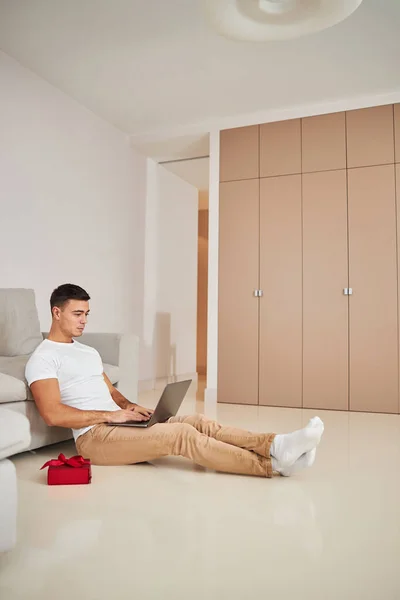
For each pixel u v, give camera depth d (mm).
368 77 4121
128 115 4887
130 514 1675
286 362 4656
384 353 4348
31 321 3090
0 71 3709
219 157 4977
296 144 4707
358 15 3256
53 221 4250
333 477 2178
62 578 1205
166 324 6207
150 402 4590
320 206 4602
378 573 1251
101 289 4914
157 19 3344
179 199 6551
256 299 4781
